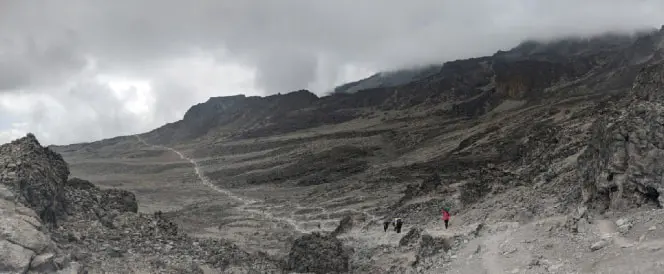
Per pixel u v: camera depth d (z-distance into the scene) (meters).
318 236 45.72
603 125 32.94
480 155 110.19
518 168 57.94
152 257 34.56
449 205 52.59
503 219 37.03
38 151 37.22
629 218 25.98
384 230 52.66
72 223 35.41
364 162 150.25
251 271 38.44
